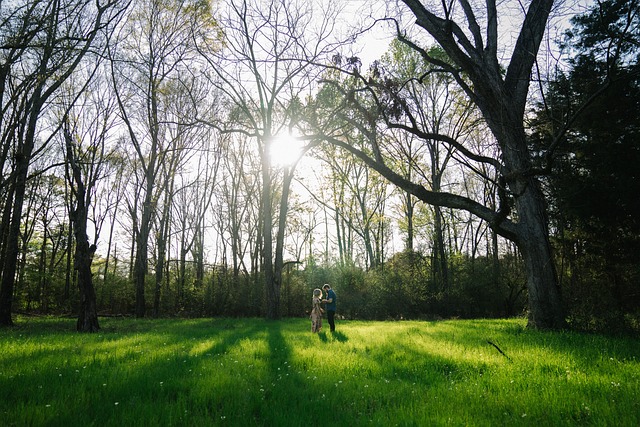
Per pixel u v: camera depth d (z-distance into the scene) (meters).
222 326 18.05
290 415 4.32
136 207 34.06
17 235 19.22
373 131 17.17
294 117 24.19
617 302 16.52
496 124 15.00
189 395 5.17
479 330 13.77
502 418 4.21
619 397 4.75
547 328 13.55
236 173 39.59
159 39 28.36
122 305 34.09
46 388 5.33
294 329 16.22
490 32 15.95
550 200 19.44
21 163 19.42
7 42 14.76
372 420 4.10
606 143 16.91
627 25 10.47
